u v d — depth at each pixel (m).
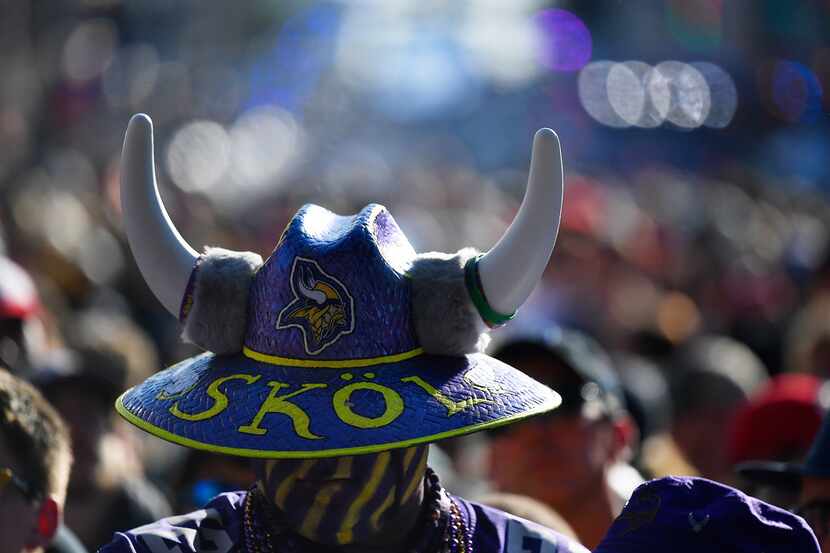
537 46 84.62
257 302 7.07
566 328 27.28
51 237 29.28
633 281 30.44
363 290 6.93
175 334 27.92
